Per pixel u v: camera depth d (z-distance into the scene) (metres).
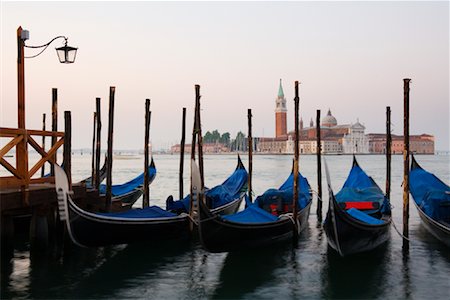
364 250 13.33
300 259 13.54
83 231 11.86
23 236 15.99
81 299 10.30
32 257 12.90
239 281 11.62
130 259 13.47
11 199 11.43
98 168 17.36
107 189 16.34
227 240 12.73
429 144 198.00
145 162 18.33
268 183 46.03
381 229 13.62
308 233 17.28
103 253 13.99
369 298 10.50
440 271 12.44
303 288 11.13
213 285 11.34
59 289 10.92
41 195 12.60
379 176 55.91
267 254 14.09
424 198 16.42
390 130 20.81
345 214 12.14
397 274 12.19
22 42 12.27
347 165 91.31
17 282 11.35
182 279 11.76
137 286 11.21
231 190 20.77
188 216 15.11
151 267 12.74
